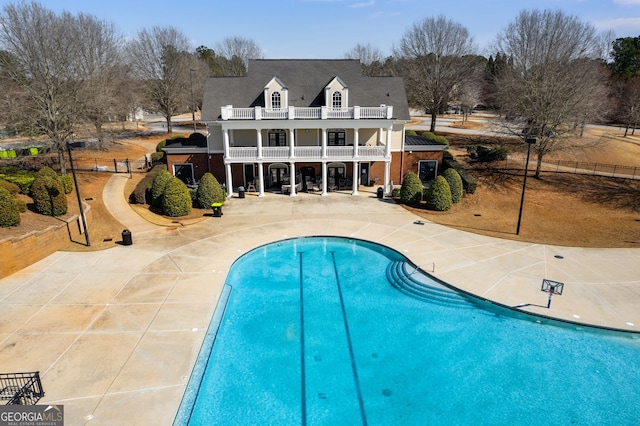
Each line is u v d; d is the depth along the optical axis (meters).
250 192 38.03
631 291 19.30
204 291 19.55
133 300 18.58
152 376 13.63
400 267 22.55
